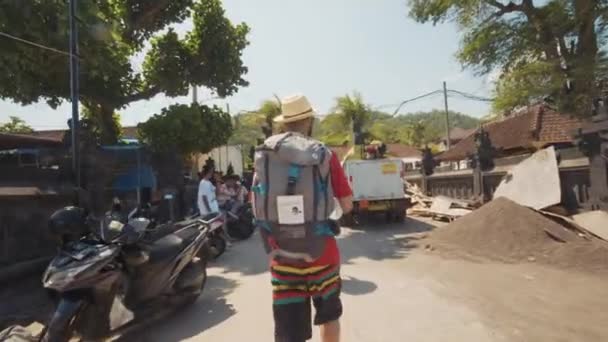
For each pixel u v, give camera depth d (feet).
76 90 24.36
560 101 50.03
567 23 50.01
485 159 46.93
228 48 45.93
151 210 21.50
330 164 8.93
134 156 40.04
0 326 15.38
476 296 17.34
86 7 28.25
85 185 26.99
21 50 28.09
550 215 28.30
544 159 34.68
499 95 52.95
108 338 13.70
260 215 8.82
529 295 17.17
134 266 14.25
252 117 109.81
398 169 44.96
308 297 9.16
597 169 29.19
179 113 42.01
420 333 13.65
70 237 13.28
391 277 21.15
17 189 20.86
